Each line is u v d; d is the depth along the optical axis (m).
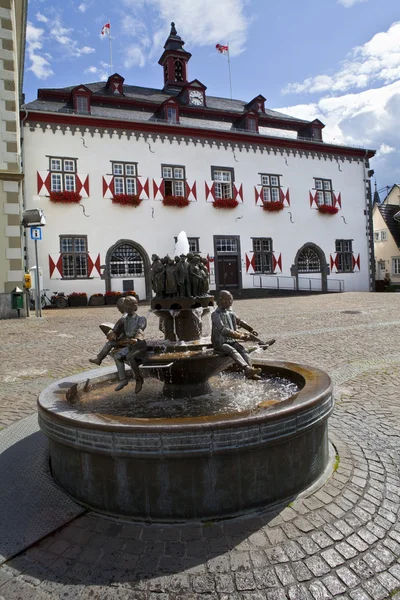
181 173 25.11
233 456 2.73
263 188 27.56
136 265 24.16
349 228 30.14
